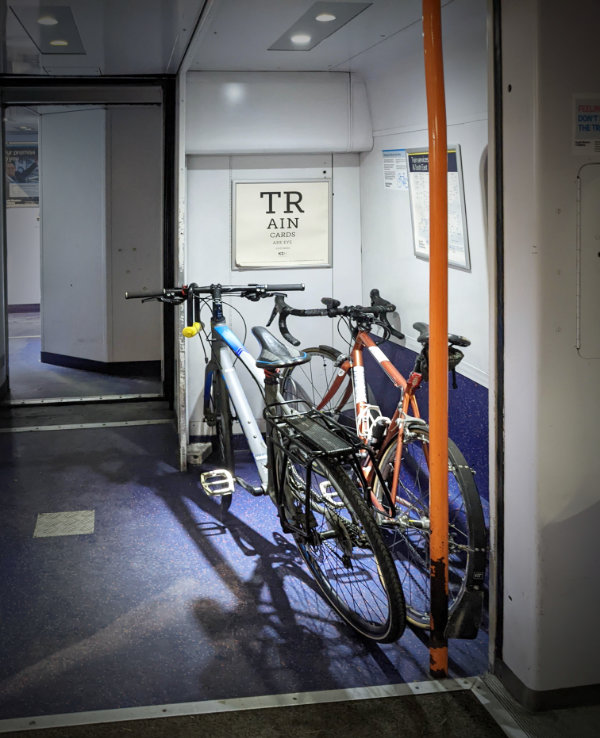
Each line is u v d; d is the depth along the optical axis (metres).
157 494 4.89
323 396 5.77
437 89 2.64
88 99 6.67
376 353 4.38
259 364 3.64
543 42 2.46
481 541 3.01
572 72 2.49
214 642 3.27
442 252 2.71
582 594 2.71
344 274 5.72
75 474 5.24
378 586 3.72
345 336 5.80
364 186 5.53
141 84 6.24
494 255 2.77
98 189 7.92
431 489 2.88
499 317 2.79
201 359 5.67
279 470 3.74
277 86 5.23
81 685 2.98
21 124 12.58
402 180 4.77
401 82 4.62
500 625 2.95
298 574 3.87
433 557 2.93
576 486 2.66
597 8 2.48
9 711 2.82
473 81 3.59
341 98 5.28
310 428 3.32
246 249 5.58
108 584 3.77
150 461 5.48
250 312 5.68
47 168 8.27
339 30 4.07
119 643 3.27
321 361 5.78
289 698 2.88
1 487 5.01
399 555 4.00
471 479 3.08
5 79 6.19
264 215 5.56
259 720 2.76
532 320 2.60
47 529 4.38
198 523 4.46
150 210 7.95
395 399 5.15
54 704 2.86
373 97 5.18
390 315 5.16
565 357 2.61
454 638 3.07
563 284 2.58
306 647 3.23
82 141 7.97
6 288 7.20
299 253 5.64
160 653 3.19
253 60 4.89
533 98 2.50
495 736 2.66
